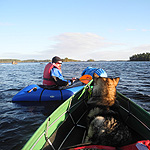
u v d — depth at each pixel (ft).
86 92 14.07
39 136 6.53
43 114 14.12
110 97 6.95
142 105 15.79
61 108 8.93
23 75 50.88
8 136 10.37
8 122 12.41
